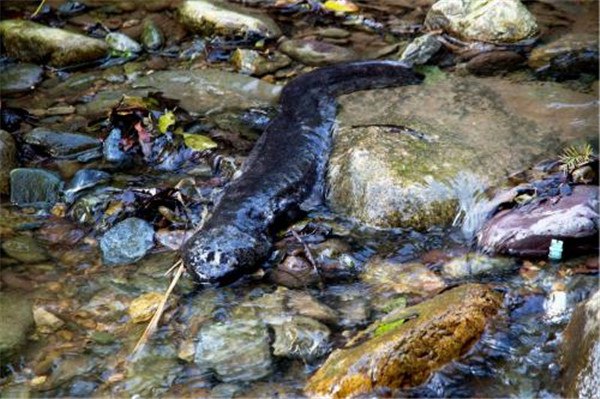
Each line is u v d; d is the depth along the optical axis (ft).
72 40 11.19
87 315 8.70
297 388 8.19
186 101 10.61
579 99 10.35
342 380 8.09
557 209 9.08
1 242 9.25
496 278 8.86
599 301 8.18
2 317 8.65
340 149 9.77
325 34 11.72
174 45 11.58
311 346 8.43
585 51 11.18
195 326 8.60
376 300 8.75
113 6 12.28
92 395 8.21
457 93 10.50
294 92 10.53
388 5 12.27
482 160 9.53
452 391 8.14
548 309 8.62
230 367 8.34
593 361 7.99
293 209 9.41
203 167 9.91
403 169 9.41
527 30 11.37
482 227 9.20
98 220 9.43
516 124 9.98
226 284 8.90
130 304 8.76
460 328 8.33
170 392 8.21
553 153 9.64
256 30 11.58
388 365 8.12
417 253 9.10
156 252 9.16
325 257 9.08
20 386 8.26
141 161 10.00
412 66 11.09
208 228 9.05
